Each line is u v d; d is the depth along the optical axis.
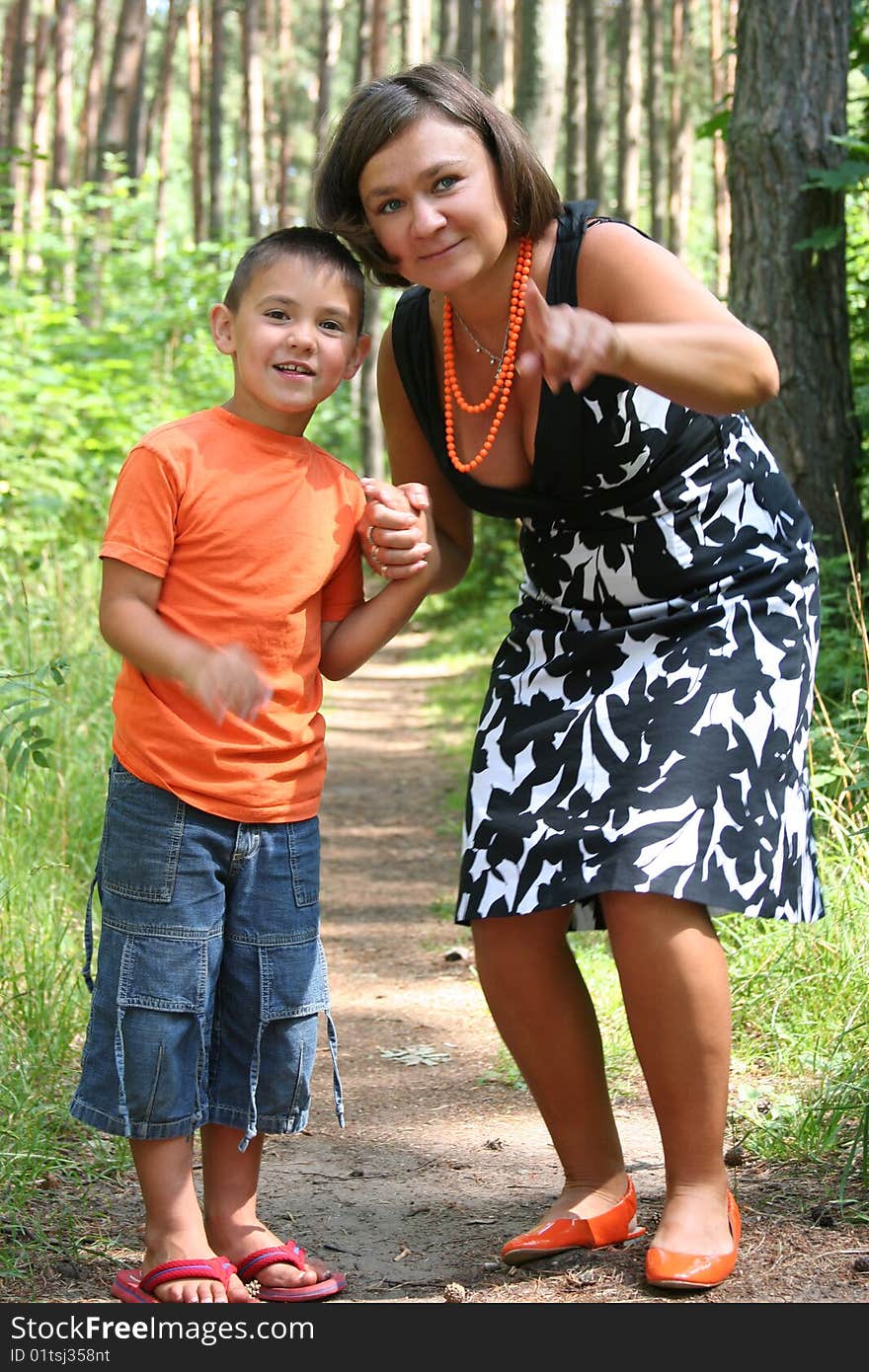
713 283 25.84
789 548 2.66
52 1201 2.91
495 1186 3.08
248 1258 2.53
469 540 3.02
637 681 2.52
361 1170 3.21
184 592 2.46
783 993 3.72
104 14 26.75
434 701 12.20
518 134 2.45
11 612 6.25
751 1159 3.00
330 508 2.57
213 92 24.78
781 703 2.53
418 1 22.89
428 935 5.43
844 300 6.73
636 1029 2.45
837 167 6.58
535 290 2.14
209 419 2.52
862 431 6.89
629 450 2.47
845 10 6.71
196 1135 3.56
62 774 5.40
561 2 15.57
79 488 9.70
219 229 16.25
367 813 7.90
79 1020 3.76
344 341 2.53
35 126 25.28
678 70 25.88
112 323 12.80
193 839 2.44
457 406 2.67
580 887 2.40
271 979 2.51
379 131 2.41
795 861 2.53
